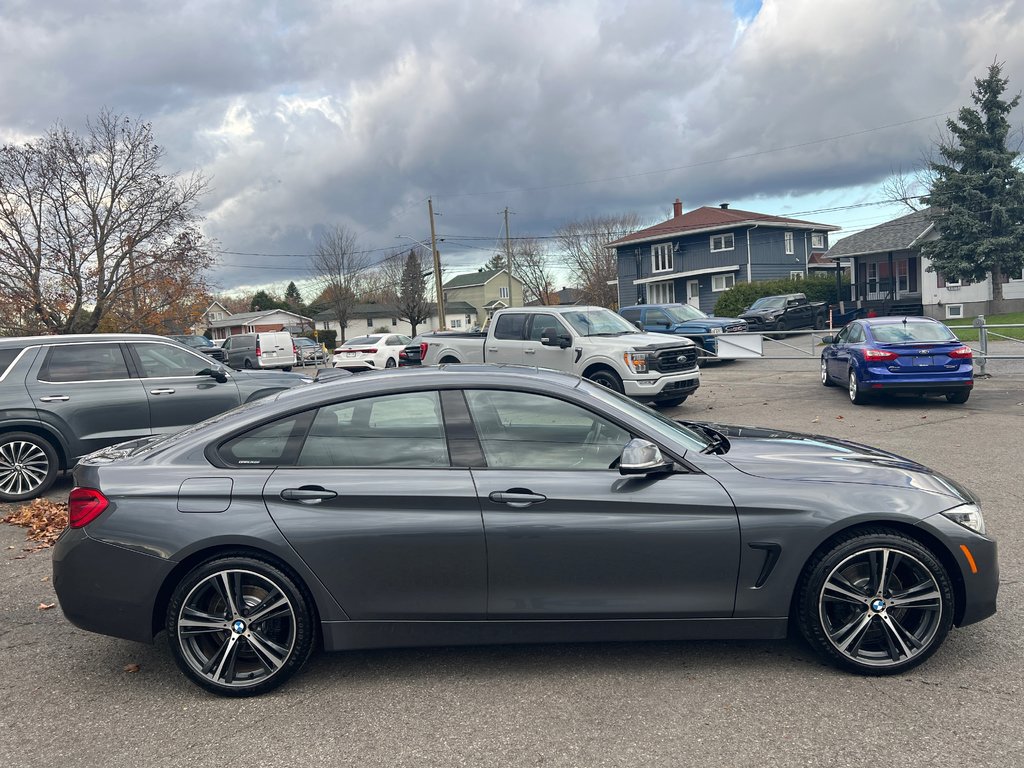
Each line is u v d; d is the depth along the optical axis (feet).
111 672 13.30
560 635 12.09
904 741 10.14
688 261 163.02
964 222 102.78
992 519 19.90
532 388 12.64
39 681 13.03
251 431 12.53
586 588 11.91
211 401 29.25
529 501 11.78
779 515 11.79
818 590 11.86
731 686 11.84
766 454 12.92
